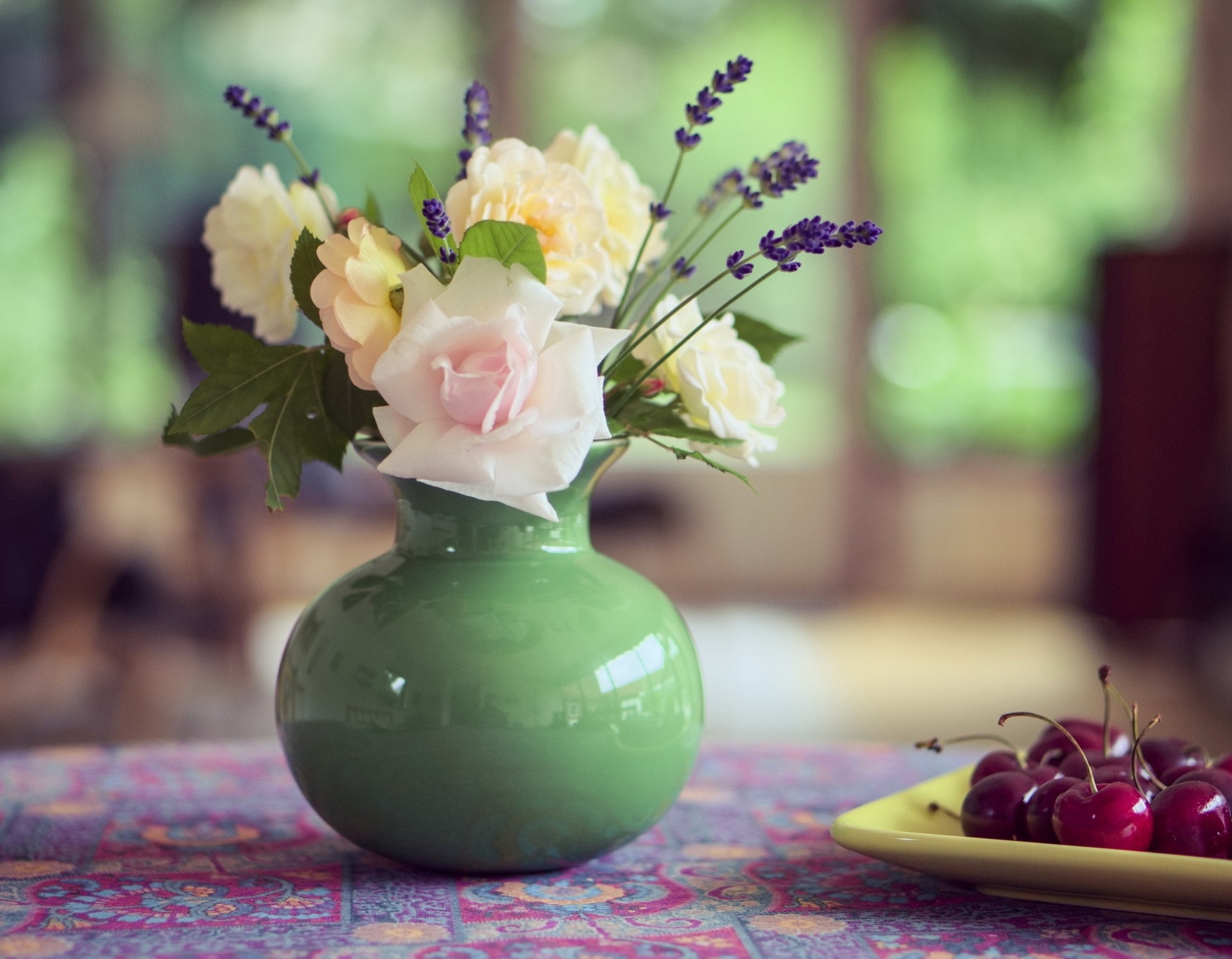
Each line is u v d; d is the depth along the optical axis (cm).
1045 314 557
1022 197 555
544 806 74
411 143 569
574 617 75
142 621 340
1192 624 414
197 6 549
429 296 68
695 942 67
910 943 67
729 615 515
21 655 332
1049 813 72
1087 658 430
